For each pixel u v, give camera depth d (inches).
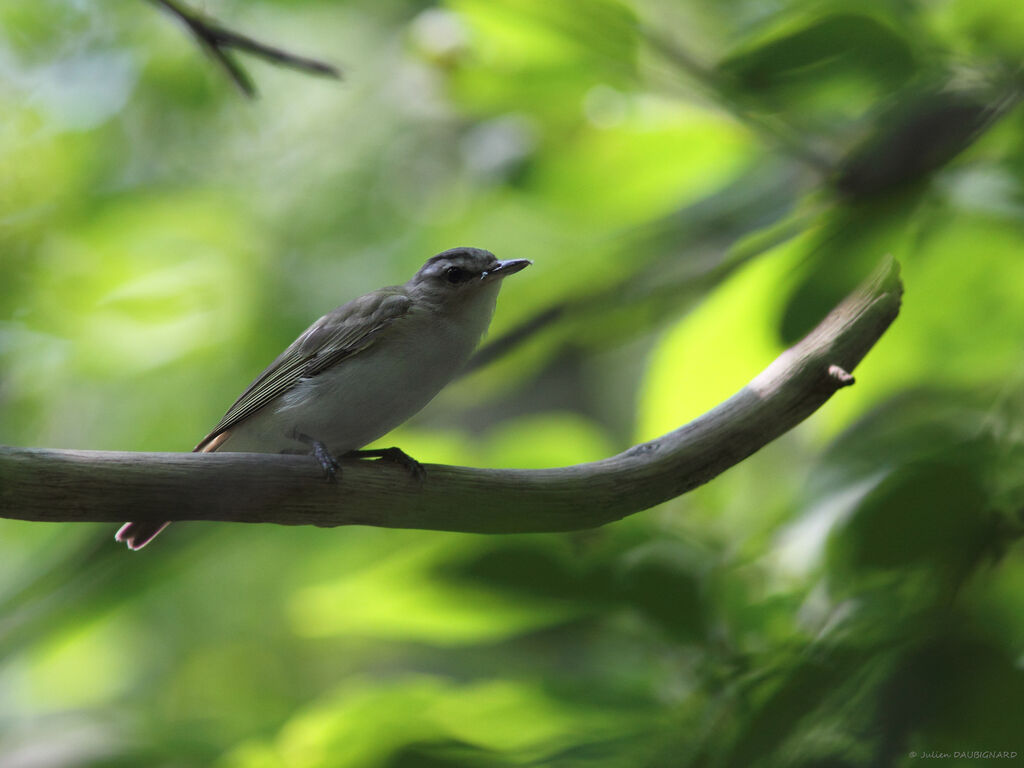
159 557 370.6
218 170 674.8
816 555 264.7
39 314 545.6
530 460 337.7
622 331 418.0
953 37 293.3
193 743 350.0
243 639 716.7
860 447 307.4
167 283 575.5
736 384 351.3
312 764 247.8
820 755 189.3
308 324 594.2
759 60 266.8
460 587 227.8
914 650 194.9
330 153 691.4
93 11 613.3
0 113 577.3
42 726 467.2
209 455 248.7
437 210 634.8
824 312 289.3
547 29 352.2
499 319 426.6
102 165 629.3
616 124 384.8
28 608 368.5
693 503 329.4
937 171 294.4
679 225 400.2
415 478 262.1
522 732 242.4
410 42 421.1
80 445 595.5
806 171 362.0
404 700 249.1
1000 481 214.8
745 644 234.5
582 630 245.0
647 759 210.1
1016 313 363.9
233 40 295.9
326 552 484.4
